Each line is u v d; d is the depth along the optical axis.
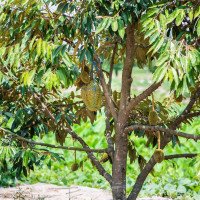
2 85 5.04
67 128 5.21
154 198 7.73
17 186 8.66
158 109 5.20
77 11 4.15
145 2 4.09
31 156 4.44
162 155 4.39
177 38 3.89
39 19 4.16
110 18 3.81
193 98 4.88
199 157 3.55
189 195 8.01
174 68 3.33
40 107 5.34
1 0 4.30
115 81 25.06
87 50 3.98
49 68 3.99
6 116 5.15
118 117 4.75
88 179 9.27
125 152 4.79
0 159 4.82
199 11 3.48
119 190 4.78
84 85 4.50
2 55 4.28
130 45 4.65
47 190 8.32
